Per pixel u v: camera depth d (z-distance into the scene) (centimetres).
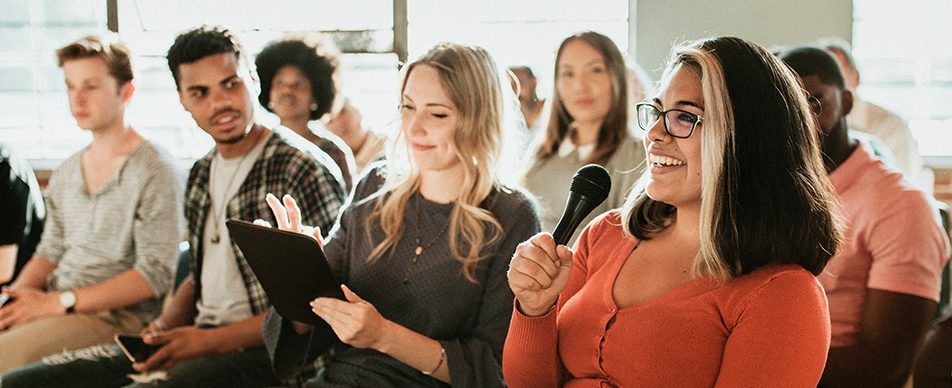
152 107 495
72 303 301
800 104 138
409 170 210
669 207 153
